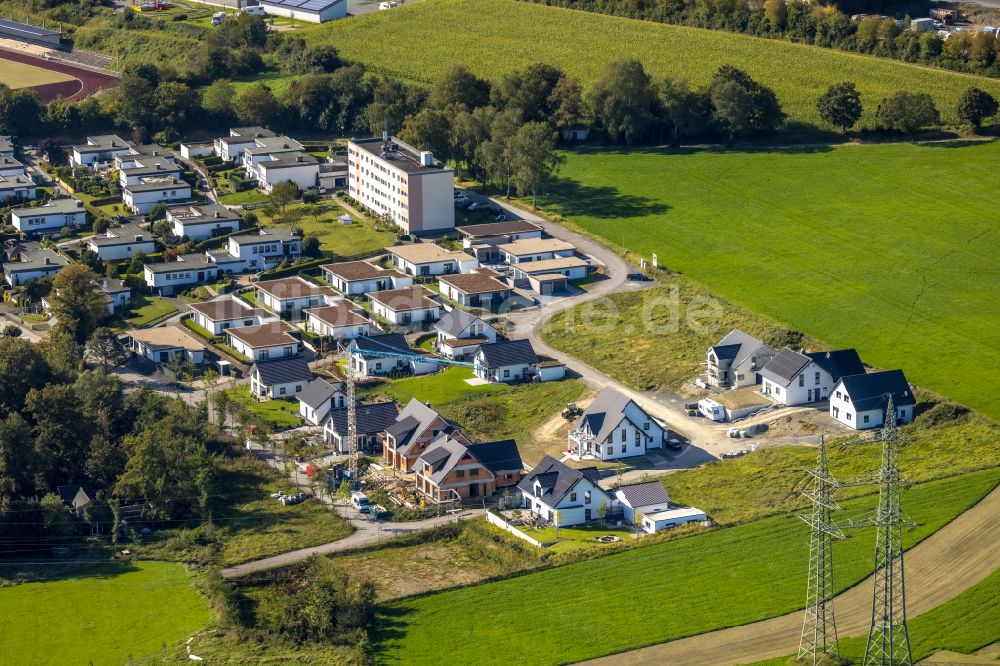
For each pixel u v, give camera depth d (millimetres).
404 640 178250
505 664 172250
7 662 178250
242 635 181500
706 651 173750
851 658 170500
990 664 169375
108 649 180250
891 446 164500
